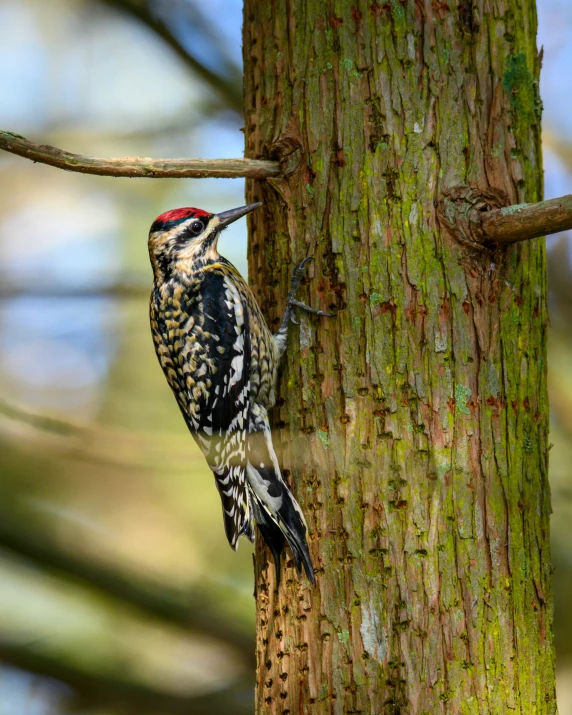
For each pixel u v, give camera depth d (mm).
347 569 7266
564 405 13812
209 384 9320
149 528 14859
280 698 7527
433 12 7500
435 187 7379
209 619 13422
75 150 13898
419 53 7465
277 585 7668
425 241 7359
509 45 7637
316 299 7660
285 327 7816
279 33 7898
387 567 7148
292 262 7809
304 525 7523
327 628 7285
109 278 12492
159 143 13891
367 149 7480
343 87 7566
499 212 7145
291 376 7809
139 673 13977
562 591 13734
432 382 7254
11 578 14383
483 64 7543
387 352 7328
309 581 7418
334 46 7621
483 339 7328
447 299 7312
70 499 14828
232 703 13086
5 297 11664
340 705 7148
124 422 14430
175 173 7332
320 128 7641
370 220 7445
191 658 14492
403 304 7328
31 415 8398
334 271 7562
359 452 7328
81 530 13875
